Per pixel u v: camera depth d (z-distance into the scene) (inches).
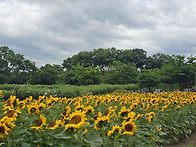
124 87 1302.9
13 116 126.9
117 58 3454.7
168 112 268.5
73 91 709.3
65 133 111.4
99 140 115.9
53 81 2410.2
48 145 126.4
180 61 1686.8
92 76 1909.4
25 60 2610.7
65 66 3506.4
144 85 1632.6
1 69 2368.4
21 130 113.2
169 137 238.1
